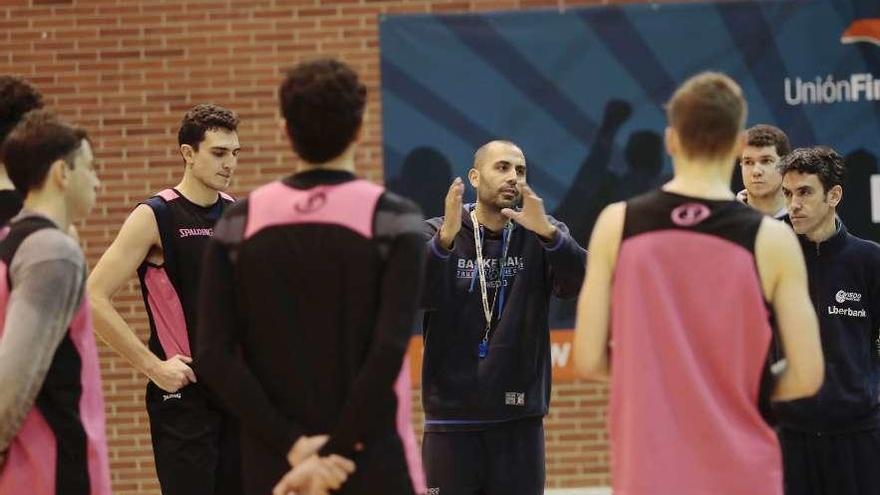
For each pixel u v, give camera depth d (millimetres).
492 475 9844
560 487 16203
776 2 16062
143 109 16500
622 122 16125
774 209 10109
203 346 5914
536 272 10008
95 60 16516
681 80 16109
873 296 9359
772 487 6137
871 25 15945
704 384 6105
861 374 9242
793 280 6105
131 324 16391
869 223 15914
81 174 6754
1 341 6262
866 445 9258
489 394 9781
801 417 9203
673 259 6129
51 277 6258
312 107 5941
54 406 6551
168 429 9742
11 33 16547
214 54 16453
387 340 5688
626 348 6148
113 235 16500
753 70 16078
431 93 16219
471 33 16188
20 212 6750
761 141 10062
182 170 16484
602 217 6418
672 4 16109
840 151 16000
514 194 9891
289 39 16406
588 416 16172
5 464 6555
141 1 16500
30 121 6703
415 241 5883
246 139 16422
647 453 6062
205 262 6070
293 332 5898
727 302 6082
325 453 5727
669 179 16047
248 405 5805
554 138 16141
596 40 16125
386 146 16219
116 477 16500
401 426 6055
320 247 5871
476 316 9875
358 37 16344
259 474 6012
